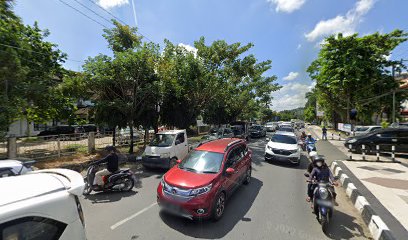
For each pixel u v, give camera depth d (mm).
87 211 5312
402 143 12383
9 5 8789
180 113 15227
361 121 29516
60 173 2857
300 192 6758
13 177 2561
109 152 6695
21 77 8039
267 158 11031
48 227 2133
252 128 25922
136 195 6383
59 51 14328
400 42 24578
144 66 11312
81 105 26375
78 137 11016
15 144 8531
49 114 13445
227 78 17250
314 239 4160
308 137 13914
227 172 5250
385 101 26250
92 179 6449
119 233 4312
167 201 4738
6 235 1871
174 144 9727
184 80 13539
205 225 4645
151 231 4383
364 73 24297
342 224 4762
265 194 6543
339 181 8000
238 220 4871
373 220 4422
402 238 3873
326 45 26250
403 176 7984
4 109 7414
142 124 13609
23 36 10711
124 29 15578
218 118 27656
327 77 27234
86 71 10984
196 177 5047
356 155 12984
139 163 10734
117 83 11445
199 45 17172
